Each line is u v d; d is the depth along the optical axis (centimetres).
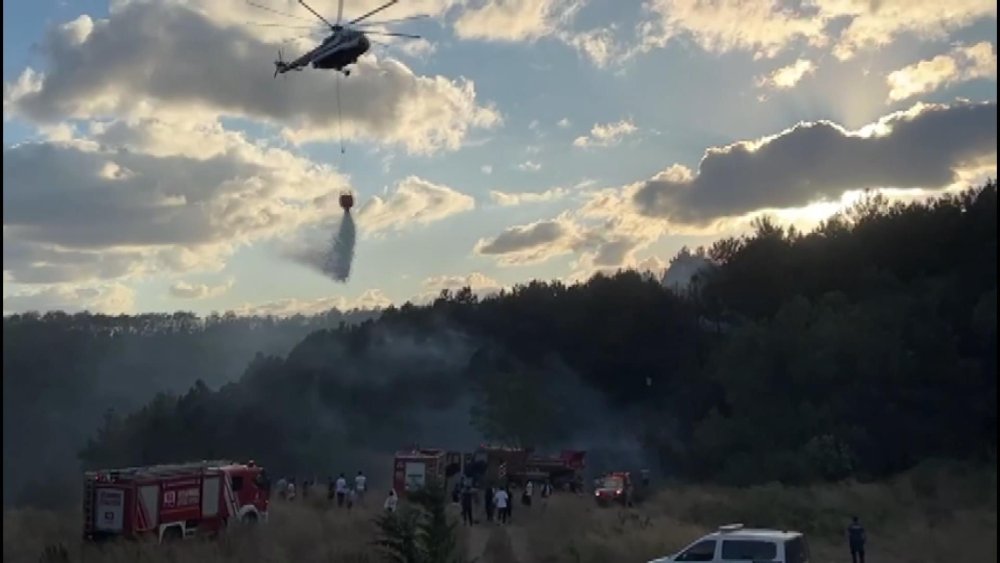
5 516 3841
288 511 3928
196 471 3400
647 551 2898
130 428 9012
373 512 3866
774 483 5228
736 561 2131
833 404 6062
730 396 6550
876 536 3728
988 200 6700
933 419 5956
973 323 6175
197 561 2733
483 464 5744
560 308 9225
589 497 5241
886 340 6156
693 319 8644
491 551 2950
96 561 2831
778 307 7888
